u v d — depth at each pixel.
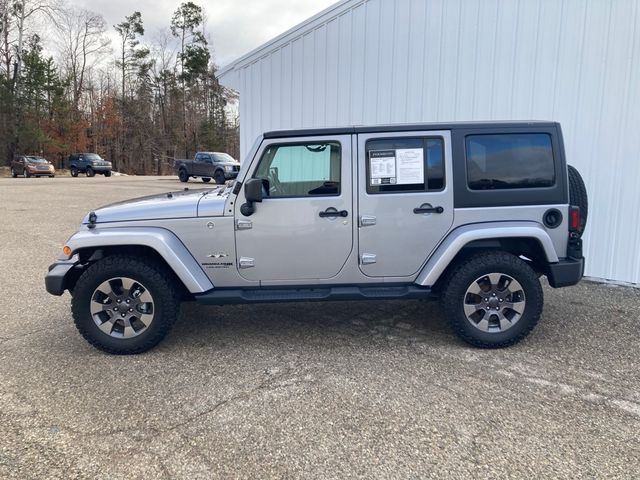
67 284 3.90
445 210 3.80
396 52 7.28
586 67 5.89
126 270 3.68
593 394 3.14
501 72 6.48
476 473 2.34
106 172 33.81
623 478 2.30
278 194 3.84
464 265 3.81
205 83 56.09
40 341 4.10
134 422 2.82
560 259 3.88
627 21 5.58
